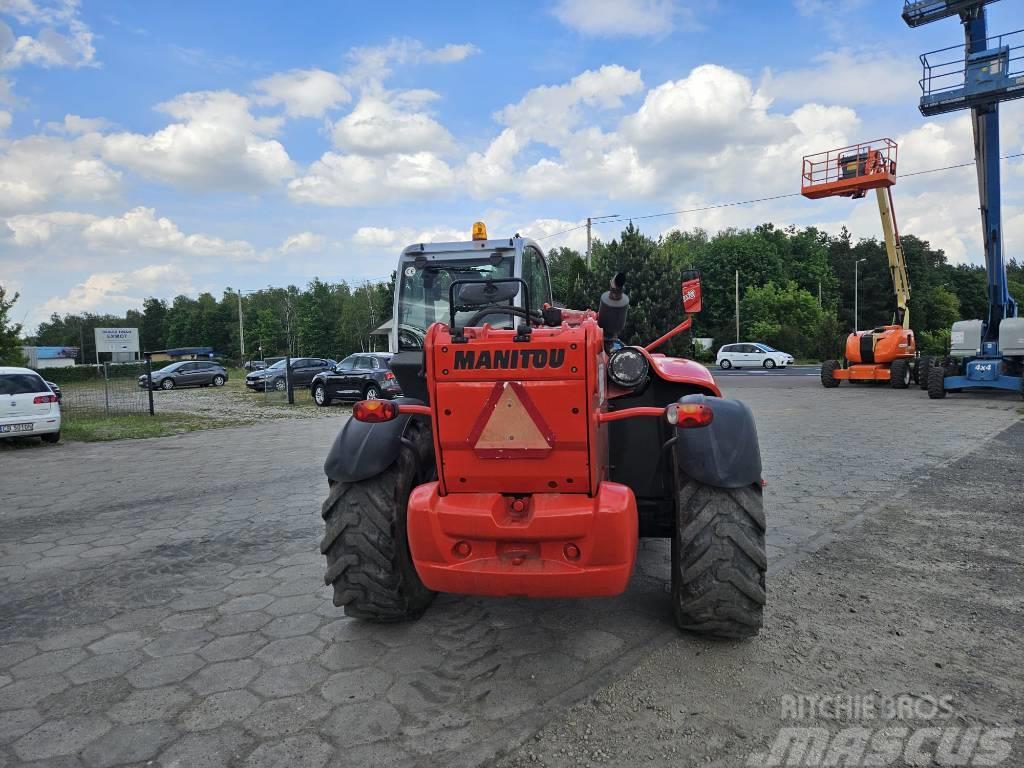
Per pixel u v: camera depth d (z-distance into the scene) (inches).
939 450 341.1
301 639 136.6
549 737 99.7
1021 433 394.3
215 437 496.4
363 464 131.1
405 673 120.7
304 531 221.3
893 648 126.1
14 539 219.8
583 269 1042.7
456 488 115.6
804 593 153.6
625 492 111.9
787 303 2362.2
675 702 108.3
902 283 781.9
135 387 1112.2
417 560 115.6
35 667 127.2
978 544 188.5
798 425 453.7
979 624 136.5
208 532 222.5
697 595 120.6
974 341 665.0
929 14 573.3
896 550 184.1
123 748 100.0
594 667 120.6
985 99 571.8
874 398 665.6
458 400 109.8
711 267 2667.3
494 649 129.2
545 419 107.3
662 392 147.1
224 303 3838.6
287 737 101.7
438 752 96.7
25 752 99.4
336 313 2844.5
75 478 337.4
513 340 107.6
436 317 236.8
